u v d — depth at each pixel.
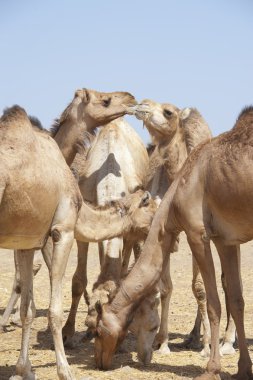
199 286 9.90
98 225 8.95
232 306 8.41
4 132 7.25
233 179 7.74
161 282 9.91
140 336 9.06
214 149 8.12
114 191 10.45
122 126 11.72
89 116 10.84
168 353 9.89
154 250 8.55
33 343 10.47
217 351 8.06
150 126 10.66
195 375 8.59
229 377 8.45
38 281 17.20
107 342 8.53
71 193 7.96
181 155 10.64
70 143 10.90
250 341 10.83
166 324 9.98
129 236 9.44
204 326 9.91
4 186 6.98
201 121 10.96
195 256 8.33
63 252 7.91
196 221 8.20
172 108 10.62
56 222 7.89
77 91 10.96
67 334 10.24
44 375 8.39
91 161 10.99
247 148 7.71
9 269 19.03
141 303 8.69
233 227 8.09
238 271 8.52
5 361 9.21
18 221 7.33
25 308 8.05
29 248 7.85
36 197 7.36
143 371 8.76
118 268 9.15
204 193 8.16
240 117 8.11
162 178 10.84
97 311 8.53
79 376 8.38
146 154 12.09
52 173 7.64
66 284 16.80
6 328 11.56
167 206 8.54
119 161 10.90
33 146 7.42
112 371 8.67
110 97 10.86
